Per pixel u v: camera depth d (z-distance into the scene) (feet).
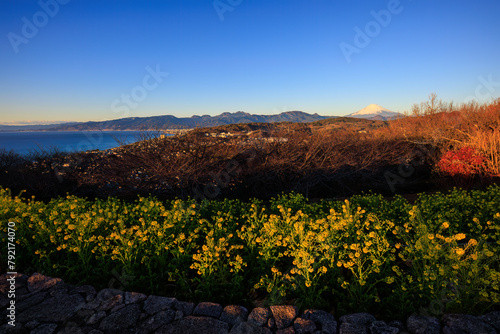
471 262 9.67
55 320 9.05
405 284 9.25
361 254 10.96
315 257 11.34
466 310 8.82
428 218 15.42
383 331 8.06
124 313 9.31
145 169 24.97
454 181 28.25
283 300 10.16
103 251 12.48
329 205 20.35
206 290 10.46
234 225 16.33
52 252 13.52
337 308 9.32
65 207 17.08
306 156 27.37
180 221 15.39
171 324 8.77
